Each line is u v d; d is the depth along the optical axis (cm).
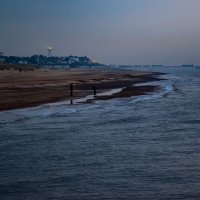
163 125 2495
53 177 1372
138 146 1853
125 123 2562
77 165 1520
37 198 1179
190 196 1191
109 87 6312
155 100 4166
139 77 11875
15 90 5222
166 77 12575
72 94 4719
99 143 1922
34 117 2769
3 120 2614
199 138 2058
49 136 2083
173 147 1830
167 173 1412
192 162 1558
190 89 6106
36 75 10281
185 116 2923
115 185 1288
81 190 1244
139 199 1167
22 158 1622
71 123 2525
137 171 1437
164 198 1175
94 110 3222
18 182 1320
